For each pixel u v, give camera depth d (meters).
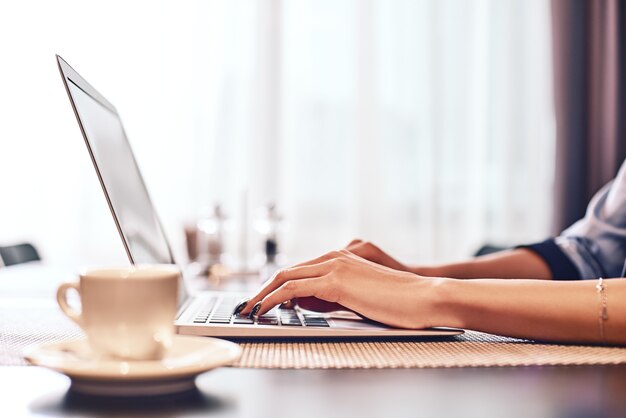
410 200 3.53
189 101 3.38
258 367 0.60
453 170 3.54
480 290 0.75
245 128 3.44
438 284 0.76
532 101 3.57
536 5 3.57
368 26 3.51
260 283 1.65
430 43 3.53
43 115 3.29
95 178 3.31
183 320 0.77
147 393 0.50
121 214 0.81
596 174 3.47
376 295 0.76
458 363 0.62
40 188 3.28
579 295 0.73
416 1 3.53
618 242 1.27
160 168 3.35
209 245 2.18
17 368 0.60
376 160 3.53
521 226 3.57
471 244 3.53
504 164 3.55
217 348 0.55
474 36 3.55
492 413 0.47
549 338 0.73
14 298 1.14
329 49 3.52
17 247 2.10
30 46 3.30
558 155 3.45
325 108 3.52
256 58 3.45
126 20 3.35
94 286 0.52
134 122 3.35
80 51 3.33
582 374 0.59
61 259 3.30
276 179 3.46
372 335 0.74
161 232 1.24
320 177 3.51
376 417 0.46
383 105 3.54
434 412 0.47
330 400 0.50
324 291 0.76
